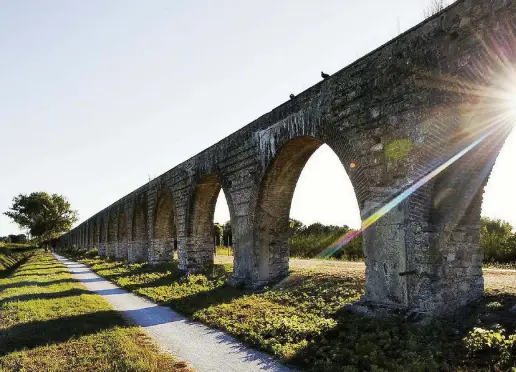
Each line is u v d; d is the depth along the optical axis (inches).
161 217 1015.6
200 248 794.8
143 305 513.0
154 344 332.8
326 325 335.3
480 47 281.7
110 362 281.1
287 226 580.7
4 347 325.1
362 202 378.3
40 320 413.7
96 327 386.3
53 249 3221.0
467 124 304.2
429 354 253.1
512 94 283.0
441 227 326.0
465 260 336.2
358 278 472.4
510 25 263.1
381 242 357.7
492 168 336.2
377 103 362.3
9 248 2532.0
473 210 343.6
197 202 781.9
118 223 1472.7
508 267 604.1
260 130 544.1
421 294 320.5
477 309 314.7
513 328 265.4
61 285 722.2
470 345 251.4
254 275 551.2
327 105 420.2
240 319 394.0
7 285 786.8
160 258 1011.9
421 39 324.5
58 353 308.3
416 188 326.3
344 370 245.8
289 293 482.0
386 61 354.6
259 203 550.9
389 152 350.0
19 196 3228.3
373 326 319.9
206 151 709.9
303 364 271.6
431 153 316.2
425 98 320.2
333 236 1074.7
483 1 279.7
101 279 852.6
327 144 420.5
